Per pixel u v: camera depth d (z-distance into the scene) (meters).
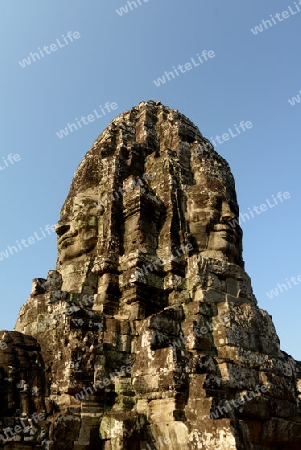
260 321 12.48
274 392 10.99
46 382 10.24
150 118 17.72
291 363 12.79
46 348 10.91
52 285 13.29
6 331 10.68
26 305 12.59
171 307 11.59
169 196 14.05
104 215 14.09
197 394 9.42
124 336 11.09
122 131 16.84
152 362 10.22
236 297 12.92
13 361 9.89
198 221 13.98
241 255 14.96
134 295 11.88
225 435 8.43
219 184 14.85
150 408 9.94
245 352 11.24
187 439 8.97
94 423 9.73
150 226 13.48
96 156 16.11
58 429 9.19
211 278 12.69
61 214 15.84
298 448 11.30
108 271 12.67
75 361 10.14
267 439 10.35
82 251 14.16
